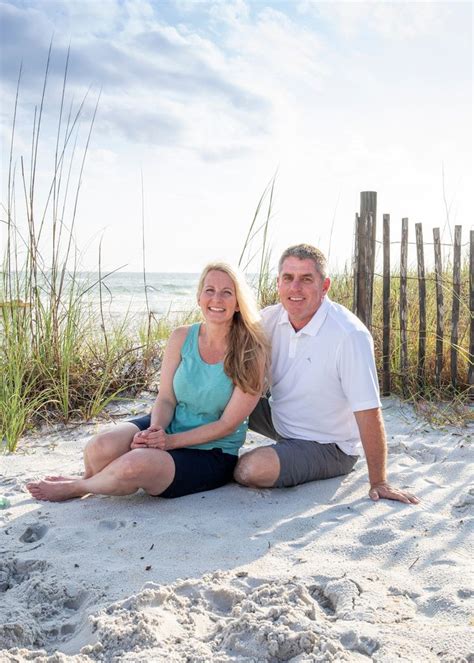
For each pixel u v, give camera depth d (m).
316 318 3.57
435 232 5.57
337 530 3.02
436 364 5.63
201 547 2.87
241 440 3.71
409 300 6.76
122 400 5.82
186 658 2.07
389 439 4.48
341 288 7.32
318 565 2.66
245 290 3.47
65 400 5.21
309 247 3.56
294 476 3.56
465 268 6.00
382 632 2.16
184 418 3.65
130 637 2.18
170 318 8.02
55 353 5.54
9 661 2.07
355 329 3.51
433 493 3.49
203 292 3.46
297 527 3.06
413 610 2.33
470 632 2.15
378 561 2.73
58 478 3.62
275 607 2.26
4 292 5.42
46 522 3.20
